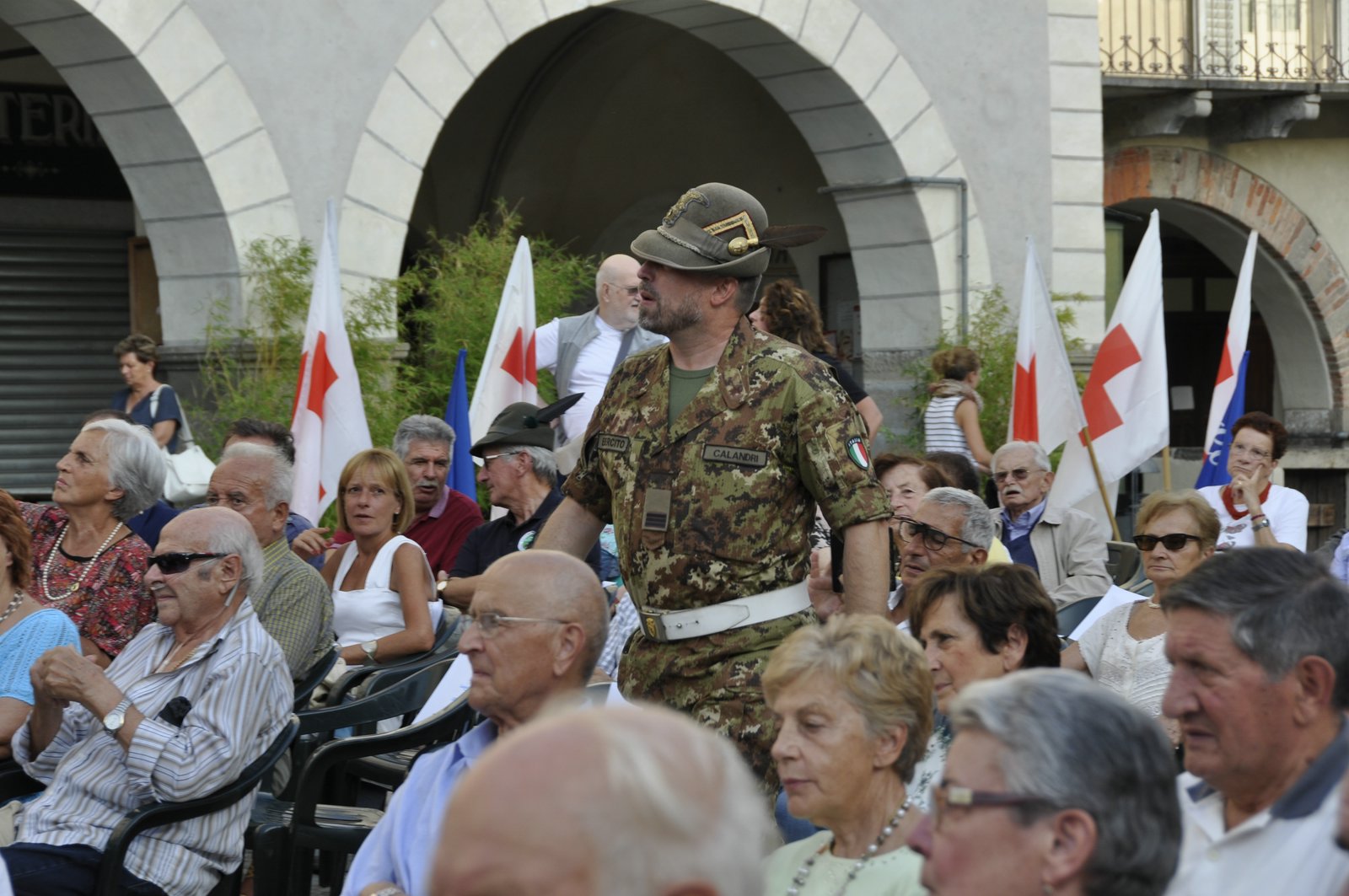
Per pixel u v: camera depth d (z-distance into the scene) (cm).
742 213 435
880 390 1485
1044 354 1001
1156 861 247
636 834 142
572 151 1758
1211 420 1118
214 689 487
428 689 627
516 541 753
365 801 681
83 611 617
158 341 1412
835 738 351
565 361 945
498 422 760
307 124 1138
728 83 1730
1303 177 1850
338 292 927
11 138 1529
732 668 427
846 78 1396
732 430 429
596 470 459
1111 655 551
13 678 543
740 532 427
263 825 537
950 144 1455
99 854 486
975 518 610
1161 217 1878
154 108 1089
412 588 702
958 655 446
